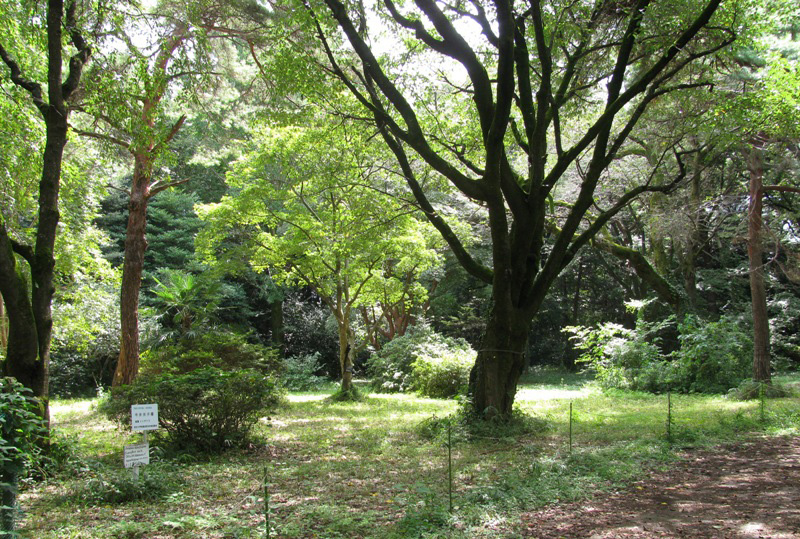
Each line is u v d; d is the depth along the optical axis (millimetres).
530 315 11219
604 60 12320
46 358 7574
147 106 11805
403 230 16953
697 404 15102
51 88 7934
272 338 31406
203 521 5133
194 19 10695
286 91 10945
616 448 8664
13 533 3656
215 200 31859
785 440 9578
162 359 17281
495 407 10695
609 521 5254
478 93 10289
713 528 5047
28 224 16375
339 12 9656
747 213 19234
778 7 11688
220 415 8898
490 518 5227
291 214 17562
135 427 6398
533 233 11273
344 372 18359
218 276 18984
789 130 12141
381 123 10953
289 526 5000
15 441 3994
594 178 11094
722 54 12875
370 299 20734
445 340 24094
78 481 6637
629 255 19797
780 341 25344
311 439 10320
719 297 30766
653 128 15055
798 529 4992
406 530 4836
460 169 14164
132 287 16625
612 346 20312
